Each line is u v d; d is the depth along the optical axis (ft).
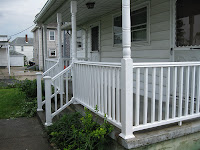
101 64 10.27
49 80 13.51
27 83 22.50
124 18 8.10
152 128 9.29
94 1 16.58
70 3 16.48
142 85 16.61
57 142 11.16
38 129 14.06
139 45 16.51
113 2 17.03
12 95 24.63
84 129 10.63
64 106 14.66
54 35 79.30
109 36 21.58
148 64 8.46
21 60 98.99
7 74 55.72
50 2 17.20
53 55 79.71
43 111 17.02
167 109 9.16
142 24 16.01
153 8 14.73
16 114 17.43
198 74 9.86
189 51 12.07
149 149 8.50
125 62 7.98
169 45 13.43
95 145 9.25
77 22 27.91
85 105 12.78
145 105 8.64
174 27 12.96
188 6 12.03
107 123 9.46
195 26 11.67
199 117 10.85
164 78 14.16
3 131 13.70
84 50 29.91
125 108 8.09
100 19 23.38
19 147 11.19
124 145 8.04
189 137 9.52
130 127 8.22
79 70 14.14
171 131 8.91
